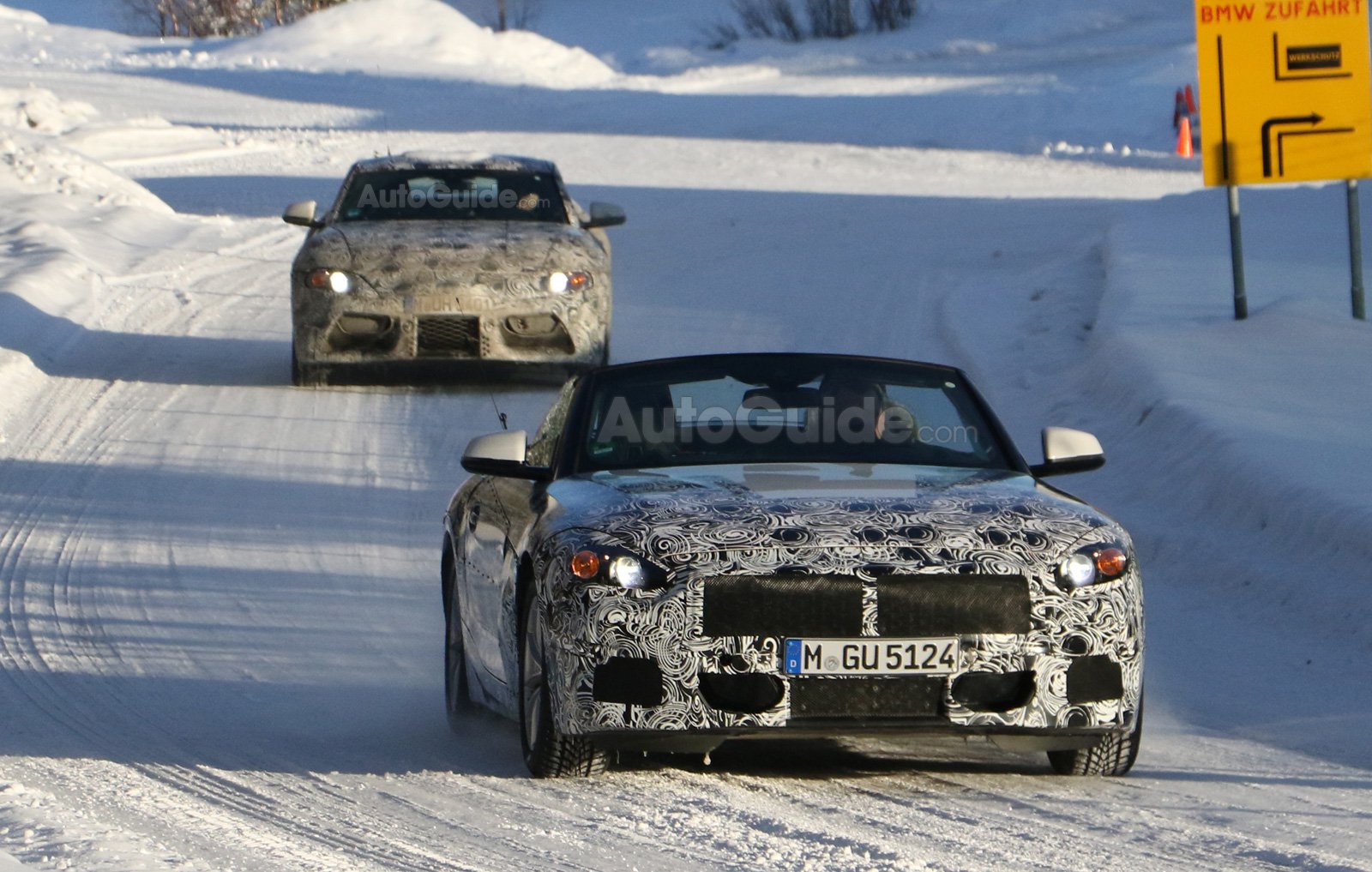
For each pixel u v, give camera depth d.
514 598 20.38
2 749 22.36
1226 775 20.25
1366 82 50.50
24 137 96.00
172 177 112.25
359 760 21.92
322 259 47.31
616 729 18.25
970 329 58.38
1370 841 17.08
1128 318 53.03
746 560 18.17
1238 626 29.14
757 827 17.69
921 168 115.31
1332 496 31.73
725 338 57.41
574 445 22.12
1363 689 24.84
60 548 35.47
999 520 18.94
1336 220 72.25
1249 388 42.72
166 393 49.97
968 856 16.50
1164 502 37.19
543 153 124.81
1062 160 120.06
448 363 48.59
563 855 16.66
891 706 18.14
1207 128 51.50
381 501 39.16
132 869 15.56
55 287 63.88
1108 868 16.09
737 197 98.62
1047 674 18.30
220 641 29.34
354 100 166.88
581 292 47.50
